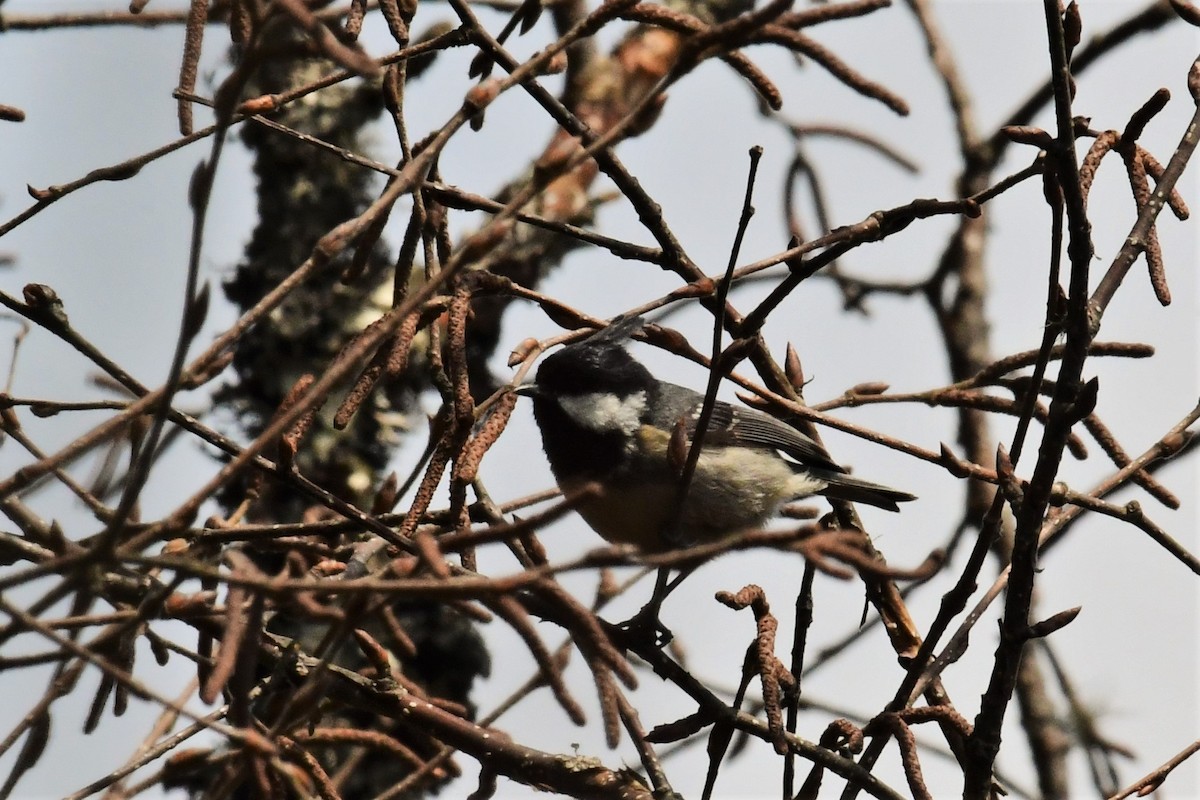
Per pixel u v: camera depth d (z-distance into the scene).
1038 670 13.24
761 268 8.16
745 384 9.06
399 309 5.19
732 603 7.11
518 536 4.87
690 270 8.71
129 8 6.32
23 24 5.47
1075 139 7.61
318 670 5.33
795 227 12.04
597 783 7.57
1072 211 7.02
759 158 6.78
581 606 5.22
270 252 12.39
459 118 5.69
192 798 7.85
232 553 5.49
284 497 11.53
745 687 7.38
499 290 7.78
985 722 7.54
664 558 4.65
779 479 10.99
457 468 7.25
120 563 4.99
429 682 11.84
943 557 5.03
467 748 7.57
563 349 10.13
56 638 4.64
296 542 7.21
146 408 5.51
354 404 7.24
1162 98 7.73
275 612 7.45
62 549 6.12
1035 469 7.21
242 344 12.14
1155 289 7.75
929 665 8.36
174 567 4.88
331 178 12.45
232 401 12.01
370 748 7.17
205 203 4.52
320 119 12.41
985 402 9.04
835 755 7.58
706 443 10.40
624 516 9.79
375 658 7.50
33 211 6.86
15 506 6.10
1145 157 8.05
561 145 13.90
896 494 11.47
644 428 9.80
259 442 5.25
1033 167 7.62
